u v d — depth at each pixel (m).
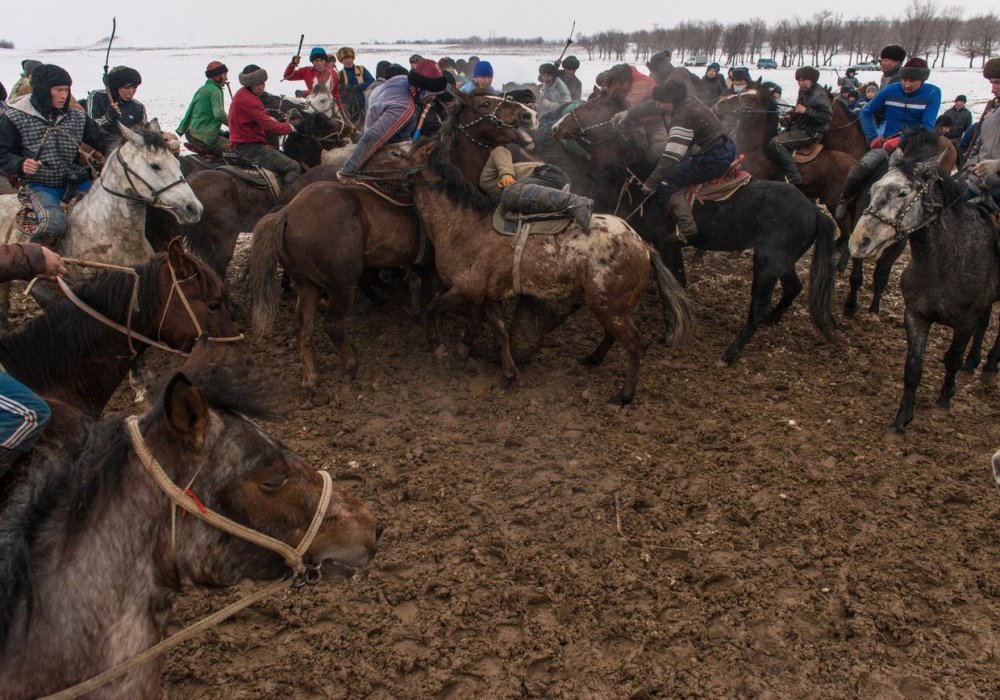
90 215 6.10
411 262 6.82
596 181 7.52
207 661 3.69
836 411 6.07
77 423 3.31
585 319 7.89
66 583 2.08
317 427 5.86
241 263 9.80
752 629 3.94
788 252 6.80
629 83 8.03
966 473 5.19
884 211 5.34
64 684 2.06
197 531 2.19
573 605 4.05
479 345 7.21
